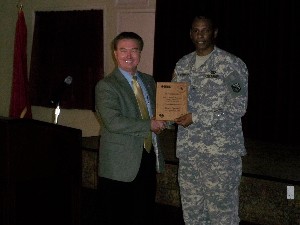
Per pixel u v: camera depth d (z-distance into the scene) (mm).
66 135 2209
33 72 6672
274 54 5004
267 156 4418
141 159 2654
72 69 6309
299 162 4160
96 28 6098
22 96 6566
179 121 2746
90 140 5281
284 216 3500
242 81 2734
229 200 2844
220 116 2748
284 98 5008
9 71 7047
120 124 2570
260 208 3615
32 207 2125
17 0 6820
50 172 2166
